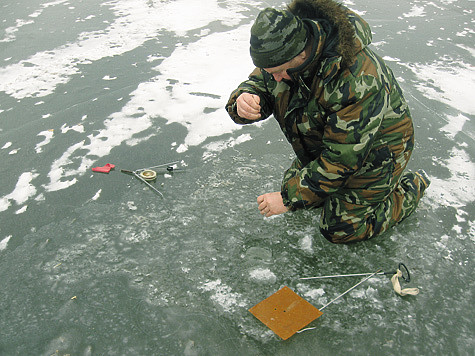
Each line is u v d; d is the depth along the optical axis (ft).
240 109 6.93
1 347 5.85
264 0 18.54
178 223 7.79
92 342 5.92
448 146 9.84
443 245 7.42
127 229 7.66
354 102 5.69
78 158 9.36
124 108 11.05
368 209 7.02
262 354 5.76
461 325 6.19
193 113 10.88
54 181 8.76
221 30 15.48
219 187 8.59
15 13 17.10
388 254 7.23
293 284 6.73
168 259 7.12
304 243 7.39
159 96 11.54
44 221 7.84
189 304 6.43
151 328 6.10
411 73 12.75
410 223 7.80
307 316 6.19
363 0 18.71
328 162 6.05
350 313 6.31
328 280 6.80
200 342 5.91
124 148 9.67
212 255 7.19
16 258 7.14
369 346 5.88
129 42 14.57
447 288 6.73
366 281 6.78
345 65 5.61
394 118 6.40
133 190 8.55
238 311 6.33
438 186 8.68
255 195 8.39
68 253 7.22
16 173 8.95
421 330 6.11
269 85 7.09
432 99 11.54
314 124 6.44
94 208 8.12
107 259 7.13
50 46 14.33
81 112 10.90
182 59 13.46
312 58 5.56
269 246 7.35
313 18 5.87
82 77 12.49
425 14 17.39
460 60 13.65
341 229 7.07
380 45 14.39
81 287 6.67
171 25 15.92
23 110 11.00
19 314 6.29
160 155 9.46
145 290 6.63
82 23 16.12
